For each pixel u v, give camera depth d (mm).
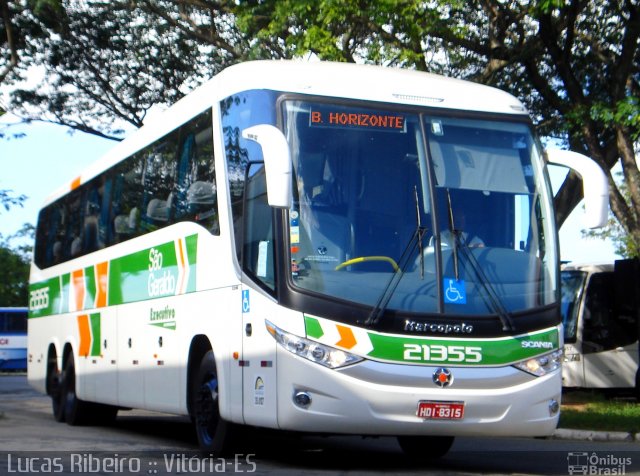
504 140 10961
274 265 9945
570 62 20422
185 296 12234
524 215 10711
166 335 12844
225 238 11039
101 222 16281
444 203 10391
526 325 10203
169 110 13648
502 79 21891
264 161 9656
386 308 9789
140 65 26375
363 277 9883
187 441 14227
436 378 9781
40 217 20953
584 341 23344
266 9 19797
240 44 23141
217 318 11172
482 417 9922
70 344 17734
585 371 23266
